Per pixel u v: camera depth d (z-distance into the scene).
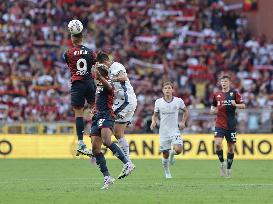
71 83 45.94
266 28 118.62
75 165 68.88
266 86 104.75
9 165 69.00
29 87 100.44
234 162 72.81
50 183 47.50
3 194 39.09
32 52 107.75
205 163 71.38
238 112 86.38
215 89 103.44
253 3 119.75
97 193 39.12
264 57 111.75
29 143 81.94
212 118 86.50
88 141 75.19
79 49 45.47
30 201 35.75
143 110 93.62
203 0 121.81
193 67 108.25
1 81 101.44
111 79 44.50
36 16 114.19
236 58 110.75
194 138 79.50
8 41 109.38
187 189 41.69
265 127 86.00
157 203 34.62
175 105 53.19
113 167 65.12
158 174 57.00
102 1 119.44
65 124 86.56
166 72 106.88
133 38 114.19
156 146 79.62
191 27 116.81
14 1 115.19
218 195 38.34
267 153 79.00
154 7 120.25
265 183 46.97
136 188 42.28
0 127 85.94
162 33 115.62
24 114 96.06
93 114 40.66
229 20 119.25
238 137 79.56
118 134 47.91
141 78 104.94
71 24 45.28
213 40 114.38
